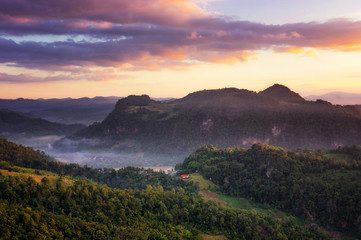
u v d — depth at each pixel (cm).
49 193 13325
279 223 14350
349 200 15338
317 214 15862
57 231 10850
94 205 13450
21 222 10512
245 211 15050
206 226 14125
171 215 14000
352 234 14625
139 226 12850
